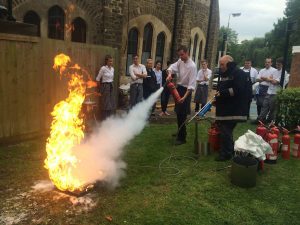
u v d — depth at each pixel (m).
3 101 5.70
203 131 7.77
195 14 14.91
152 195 4.09
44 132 6.59
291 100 8.10
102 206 3.72
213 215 3.69
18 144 5.95
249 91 5.45
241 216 3.71
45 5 8.84
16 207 3.61
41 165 4.88
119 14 10.24
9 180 4.30
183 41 13.27
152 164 5.25
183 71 6.20
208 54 17.25
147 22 12.21
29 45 6.05
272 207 3.99
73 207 3.66
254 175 4.55
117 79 8.84
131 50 12.09
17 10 8.28
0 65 5.54
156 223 3.43
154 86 9.14
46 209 3.59
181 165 5.29
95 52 7.89
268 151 5.12
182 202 3.96
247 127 8.56
